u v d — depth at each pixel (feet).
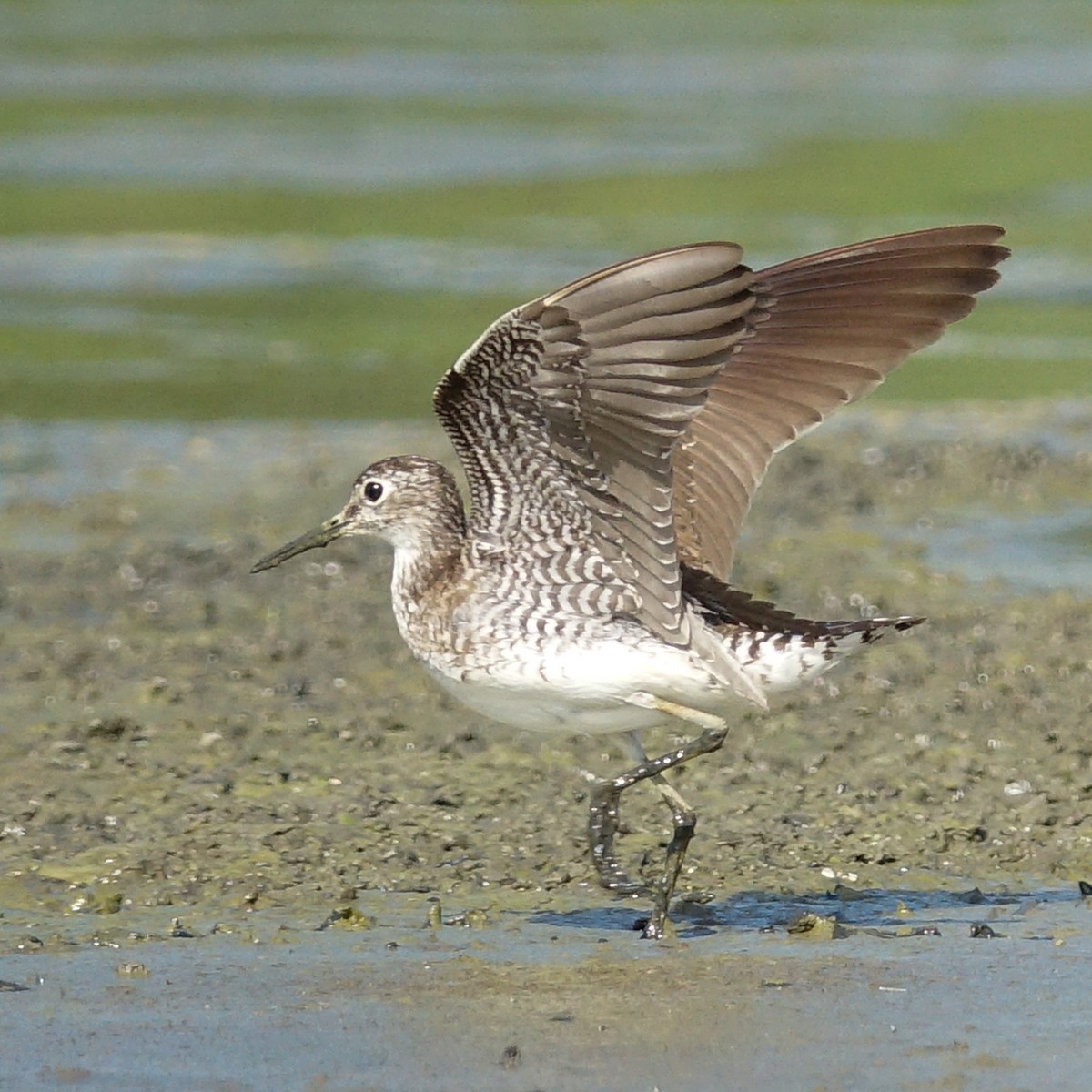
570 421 33.53
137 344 92.68
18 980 33.96
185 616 56.24
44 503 66.80
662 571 34.35
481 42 191.31
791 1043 31.32
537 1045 31.35
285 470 71.41
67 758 45.42
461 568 36.01
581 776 44.60
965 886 38.91
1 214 121.70
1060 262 108.88
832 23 203.10
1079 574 59.77
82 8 206.08
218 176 132.46
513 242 113.80
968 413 79.05
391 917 37.06
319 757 45.83
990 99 158.20
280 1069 30.50
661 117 153.69
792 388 36.45
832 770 45.06
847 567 60.13
